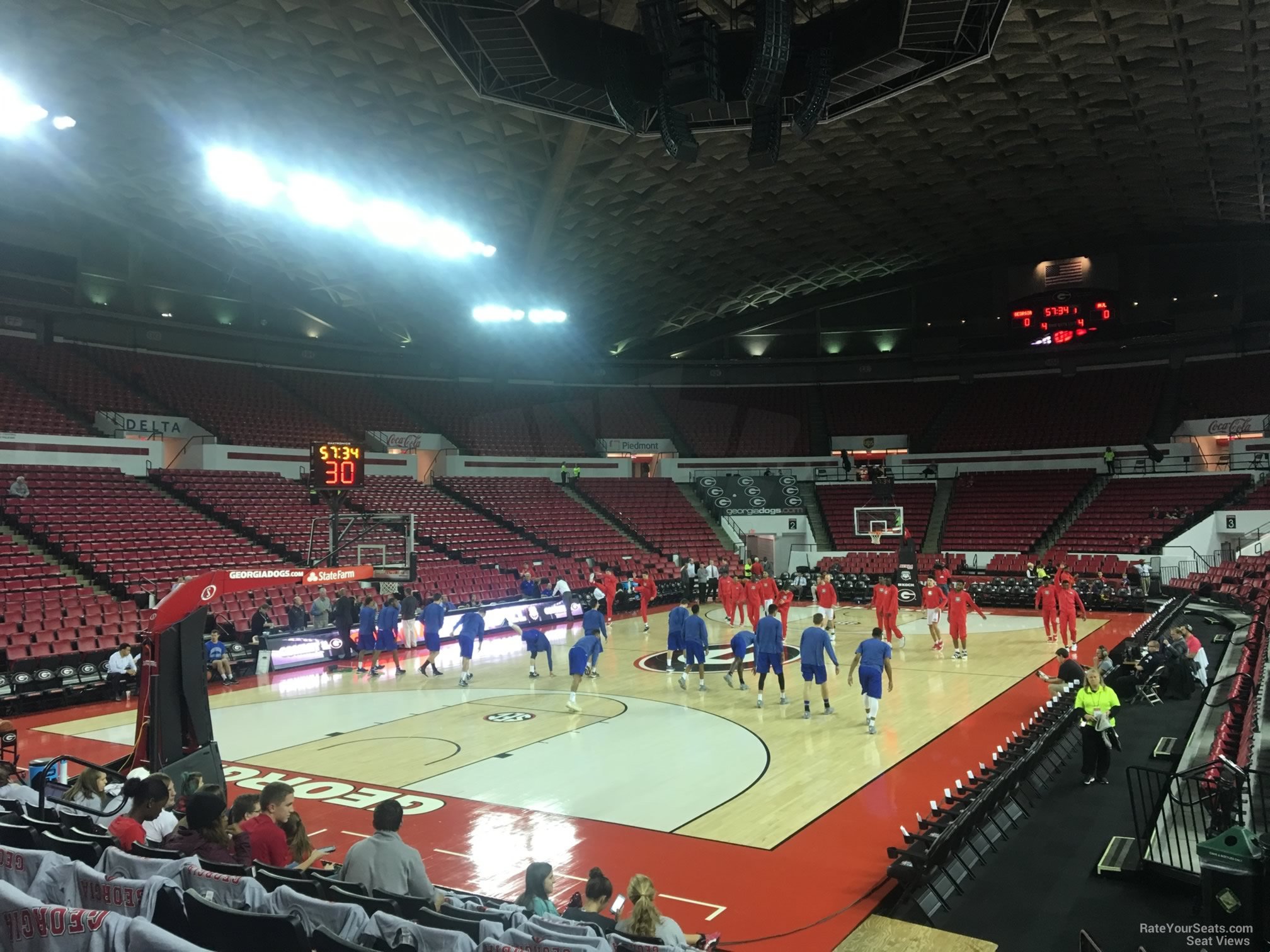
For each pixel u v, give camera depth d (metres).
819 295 39.53
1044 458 36.03
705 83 10.00
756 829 8.34
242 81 18.03
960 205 29.31
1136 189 27.83
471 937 4.08
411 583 21.50
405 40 16.91
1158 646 13.68
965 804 7.69
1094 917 6.27
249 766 10.96
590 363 40.88
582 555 30.91
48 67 16.81
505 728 12.70
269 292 32.84
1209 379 35.12
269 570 9.96
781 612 21.52
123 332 30.22
